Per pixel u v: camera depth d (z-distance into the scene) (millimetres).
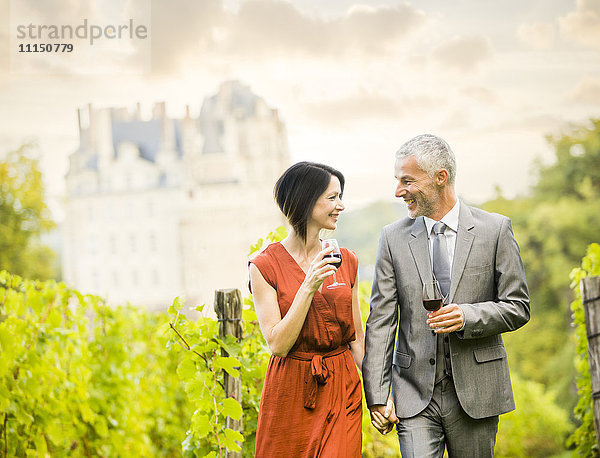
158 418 4898
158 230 41938
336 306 2617
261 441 2600
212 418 3033
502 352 2672
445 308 2496
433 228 2689
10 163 31797
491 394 2609
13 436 3619
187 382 3008
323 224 2633
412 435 2627
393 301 2734
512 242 2637
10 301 3791
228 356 3004
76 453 4223
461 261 2611
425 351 2639
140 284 42312
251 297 3289
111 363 4430
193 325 3049
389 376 2717
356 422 2602
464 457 2646
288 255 2664
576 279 4414
